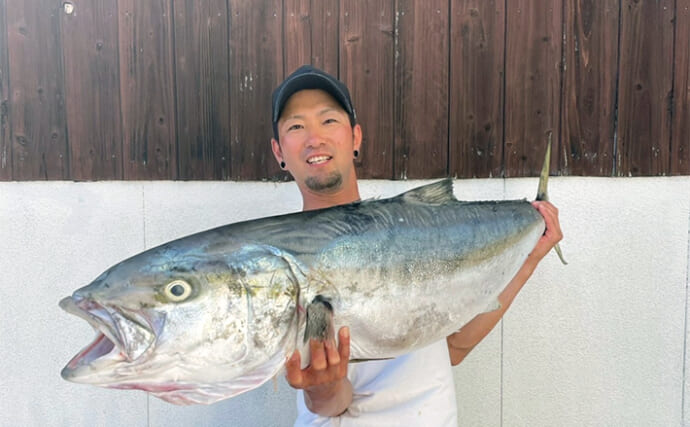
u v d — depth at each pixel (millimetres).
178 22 2334
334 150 1677
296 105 1685
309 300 1251
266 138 2361
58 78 2344
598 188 2363
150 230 2395
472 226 1519
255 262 1218
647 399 2443
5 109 2346
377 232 1367
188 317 1140
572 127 2342
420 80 2342
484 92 2344
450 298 1443
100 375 1083
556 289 2418
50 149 2363
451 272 1440
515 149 2354
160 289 1143
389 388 1515
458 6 2324
